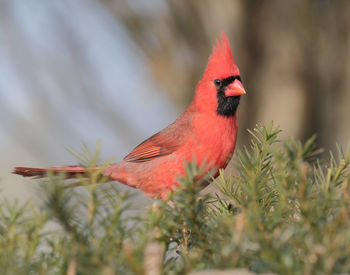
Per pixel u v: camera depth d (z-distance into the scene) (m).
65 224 2.23
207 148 5.56
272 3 12.34
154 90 13.16
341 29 12.31
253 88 12.70
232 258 2.21
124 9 13.08
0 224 2.51
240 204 3.06
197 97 5.76
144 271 2.09
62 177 2.24
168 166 5.75
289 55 12.51
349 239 2.07
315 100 12.70
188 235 2.84
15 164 14.88
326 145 12.74
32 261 2.43
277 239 2.15
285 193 2.62
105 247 2.26
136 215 2.54
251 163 2.96
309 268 2.03
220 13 12.46
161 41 12.98
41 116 15.02
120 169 6.24
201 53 12.76
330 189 2.62
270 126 3.30
